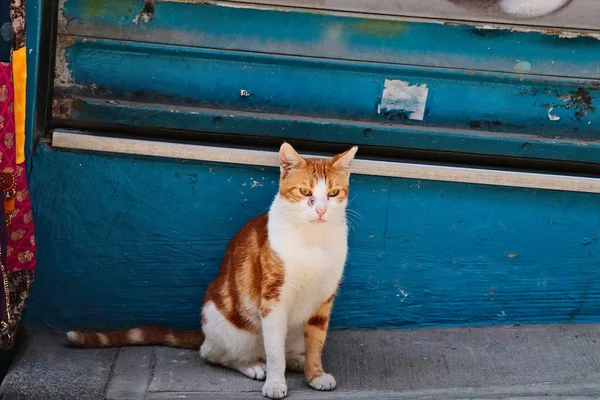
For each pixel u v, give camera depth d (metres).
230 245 2.47
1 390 2.30
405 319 2.60
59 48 2.44
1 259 2.18
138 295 2.56
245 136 2.50
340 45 2.46
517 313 2.61
